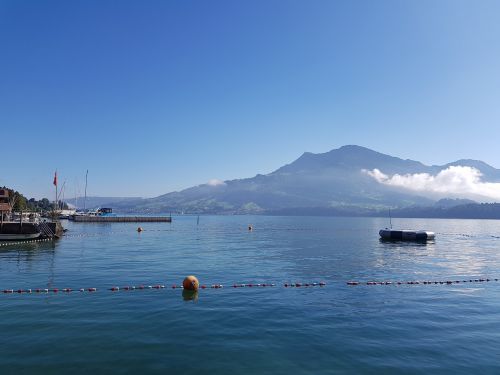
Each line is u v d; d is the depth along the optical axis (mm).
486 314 21453
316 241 79688
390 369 14078
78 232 98812
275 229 138750
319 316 20766
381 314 21281
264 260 45406
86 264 39656
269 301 24156
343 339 17094
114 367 13922
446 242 85750
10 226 64188
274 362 14547
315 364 14422
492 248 69188
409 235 82688
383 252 57406
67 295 25281
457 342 16875
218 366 14148
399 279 32844
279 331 18109
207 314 20938
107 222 161250
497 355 15492
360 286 29578
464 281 32188
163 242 71875
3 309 21562
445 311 22031
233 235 99250
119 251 53500
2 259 43281
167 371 13680
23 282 29406
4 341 16344
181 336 17281
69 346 15859
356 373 13711
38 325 18578
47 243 64438
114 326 18578
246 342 16609
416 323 19578
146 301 23812
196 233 106312
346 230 134500
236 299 24672
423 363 14641
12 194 77562
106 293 26000
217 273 34906
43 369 13664
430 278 33594
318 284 30078
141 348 15766
